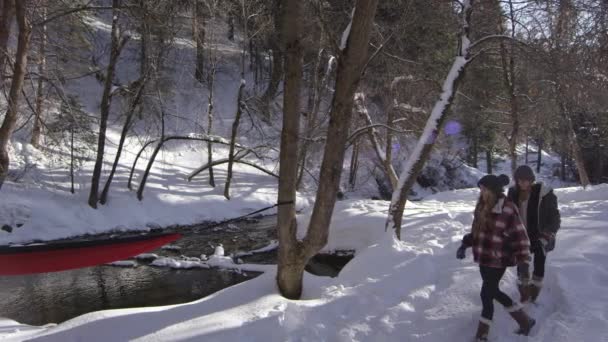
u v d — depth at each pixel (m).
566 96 14.67
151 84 19.80
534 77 14.64
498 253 4.57
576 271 5.61
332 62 18.94
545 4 12.12
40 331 5.82
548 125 19.05
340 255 11.12
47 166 19.67
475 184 31.77
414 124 15.19
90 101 25.31
